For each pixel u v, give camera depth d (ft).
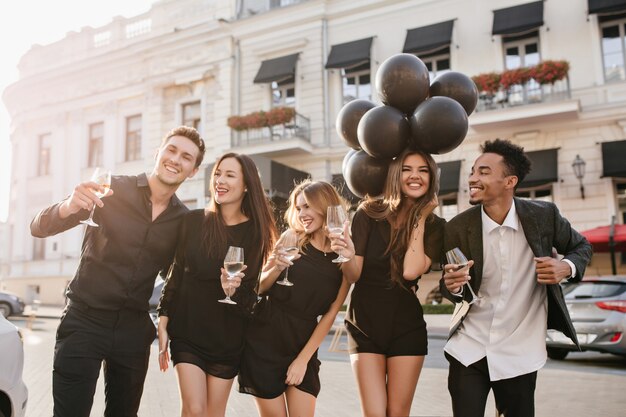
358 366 9.50
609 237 38.01
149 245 9.38
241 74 60.85
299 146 53.11
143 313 9.50
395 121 10.33
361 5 54.75
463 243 8.85
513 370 8.25
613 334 24.22
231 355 9.50
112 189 9.27
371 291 9.61
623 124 43.91
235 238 9.85
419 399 18.78
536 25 44.96
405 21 53.01
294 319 9.67
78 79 73.67
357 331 9.69
